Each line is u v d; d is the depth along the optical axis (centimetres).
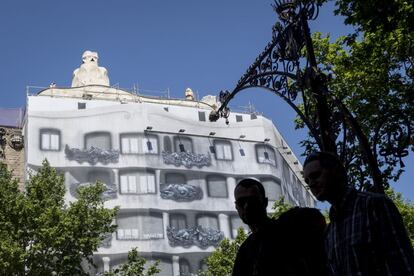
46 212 3177
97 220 3284
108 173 5994
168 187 6131
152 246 5738
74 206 3253
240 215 495
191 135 6544
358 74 1698
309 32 781
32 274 3023
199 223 6106
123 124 6269
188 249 5916
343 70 1772
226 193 6412
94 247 3225
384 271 359
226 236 6172
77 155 5981
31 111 5988
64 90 6581
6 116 6331
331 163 406
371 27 1119
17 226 3181
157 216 5928
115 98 6744
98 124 6184
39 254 3106
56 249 3141
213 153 6562
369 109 1542
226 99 990
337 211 394
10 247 2986
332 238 393
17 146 6106
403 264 351
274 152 6869
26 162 5862
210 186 6375
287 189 6975
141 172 6084
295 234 454
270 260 454
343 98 1730
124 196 5922
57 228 3108
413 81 1530
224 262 3675
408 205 2930
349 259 373
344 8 1423
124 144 6191
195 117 6669
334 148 712
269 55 867
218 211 6275
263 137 6844
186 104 6969
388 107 1479
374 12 1098
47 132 5975
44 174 3478
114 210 3388
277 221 472
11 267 2991
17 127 6172
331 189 402
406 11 1088
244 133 6812
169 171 6234
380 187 652
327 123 724
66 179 5859
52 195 3409
